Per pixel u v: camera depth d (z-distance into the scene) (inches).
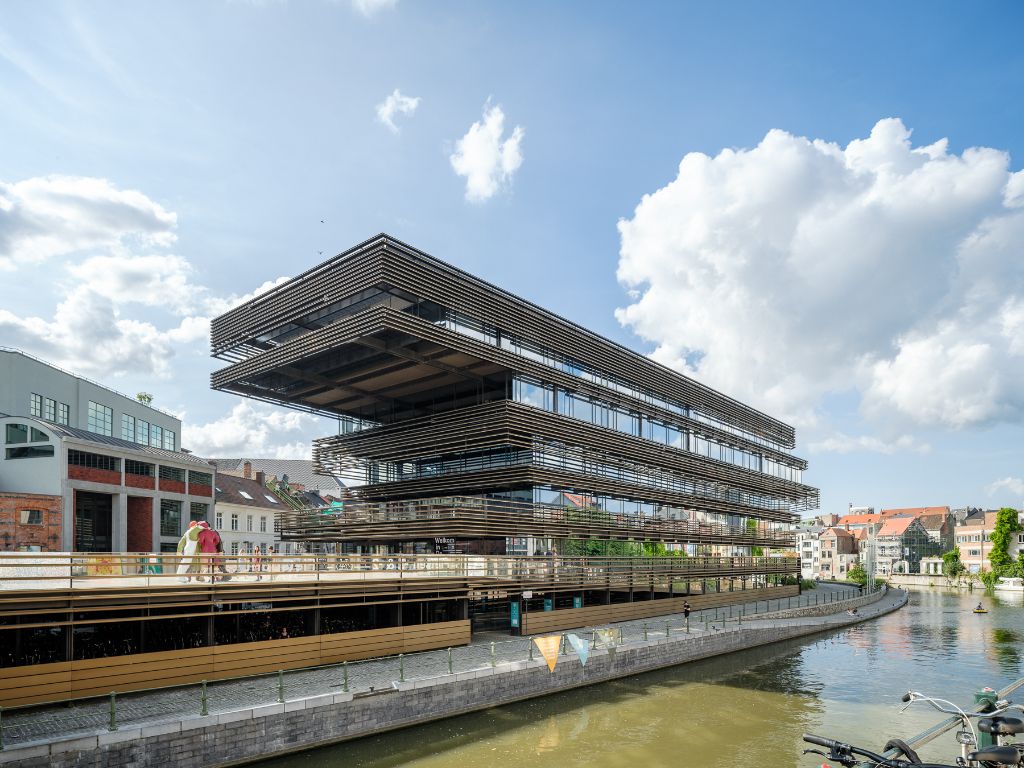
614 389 1441.9
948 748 633.6
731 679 948.6
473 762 590.6
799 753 627.8
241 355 1259.8
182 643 679.1
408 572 875.4
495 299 1147.3
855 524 4918.8
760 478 1977.1
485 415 1131.9
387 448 1275.8
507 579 995.9
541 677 800.3
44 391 1492.4
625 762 601.3
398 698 655.8
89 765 477.4
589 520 1293.1
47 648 616.7
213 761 534.0
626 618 1270.9
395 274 989.8
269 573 714.2
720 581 1667.1
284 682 669.3
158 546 1545.3
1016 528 3314.5
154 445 1921.8
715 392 1804.9
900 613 1987.0
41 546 1262.3
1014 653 1210.0
